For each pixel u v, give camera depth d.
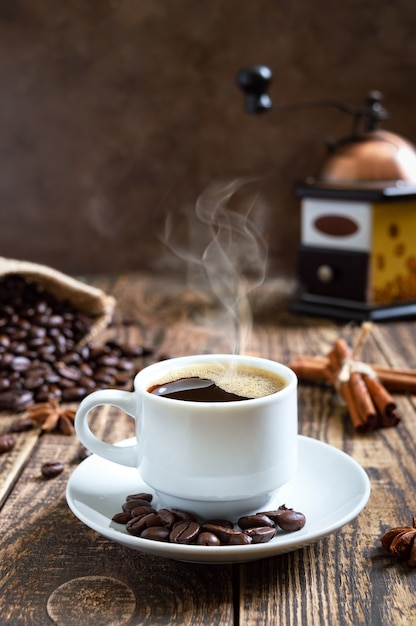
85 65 2.64
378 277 1.81
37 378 1.35
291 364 1.41
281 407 0.82
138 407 0.84
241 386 0.86
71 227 2.75
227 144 2.68
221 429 0.79
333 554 0.82
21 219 2.74
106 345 1.58
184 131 2.67
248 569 0.79
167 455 0.81
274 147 2.67
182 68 2.63
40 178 2.71
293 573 0.79
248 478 0.80
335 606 0.73
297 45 2.60
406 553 0.80
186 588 0.76
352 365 1.28
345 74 2.61
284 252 2.74
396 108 2.62
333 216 1.84
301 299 1.92
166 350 1.60
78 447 1.14
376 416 1.17
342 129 2.64
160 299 2.07
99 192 2.72
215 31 2.60
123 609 0.73
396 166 1.83
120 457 0.87
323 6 2.57
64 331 1.55
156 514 0.79
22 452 1.12
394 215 1.80
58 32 2.62
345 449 1.11
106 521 0.81
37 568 0.80
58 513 0.93
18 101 2.66
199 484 0.80
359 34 2.58
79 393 1.33
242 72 1.94
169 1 2.59
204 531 0.77
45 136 2.69
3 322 1.53
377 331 1.74
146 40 2.62
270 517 0.79
